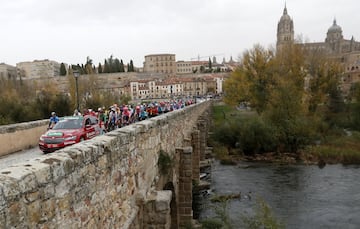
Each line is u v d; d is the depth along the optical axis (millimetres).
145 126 9797
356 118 55375
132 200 8297
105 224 6375
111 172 6762
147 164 10008
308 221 21625
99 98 51062
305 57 61406
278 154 44188
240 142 45625
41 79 118625
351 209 23578
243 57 65250
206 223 19375
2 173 3887
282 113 46875
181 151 18094
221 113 81938
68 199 4898
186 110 24109
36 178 4105
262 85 60906
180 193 18328
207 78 163625
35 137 19922
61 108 36625
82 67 140875
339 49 177500
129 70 185500
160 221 9195
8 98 35938
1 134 16391
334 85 62719
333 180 31375
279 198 26344
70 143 15586
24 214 3846
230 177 33406
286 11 173750
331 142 46156
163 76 182125
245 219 16812
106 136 7133
